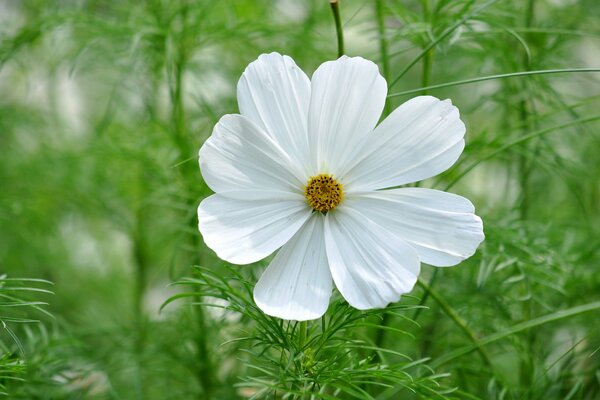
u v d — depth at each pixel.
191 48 0.56
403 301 0.51
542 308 0.55
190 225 0.54
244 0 0.61
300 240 0.42
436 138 0.41
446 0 0.50
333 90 0.41
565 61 0.61
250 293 0.42
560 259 0.54
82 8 0.61
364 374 0.43
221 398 0.55
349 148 0.42
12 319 0.44
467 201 0.41
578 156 0.61
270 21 0.58
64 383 0.53
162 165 0.58
